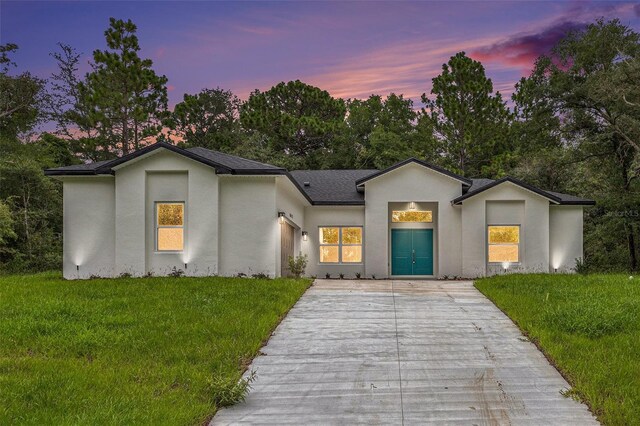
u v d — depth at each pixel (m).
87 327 8.48
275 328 9.12
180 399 5.56
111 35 32.41
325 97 40.09
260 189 15.60
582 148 25.84
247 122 37.47
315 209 20.95
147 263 15.36
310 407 5.62
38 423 4.80
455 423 5.15
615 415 5.08
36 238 25.98
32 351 7.33
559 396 5.87
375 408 5.57
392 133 37.53
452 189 20.19
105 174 15.49
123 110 33.34
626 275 15.65
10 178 26.12
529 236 18.91
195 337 7.97
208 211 15.31
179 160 15.37
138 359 6.96
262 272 15.47
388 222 20.95
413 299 12.04
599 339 7.74
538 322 8.88
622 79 21.86
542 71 26.27
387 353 7.64
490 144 33.91
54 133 37.25
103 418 4.88
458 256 19.95
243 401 5.80
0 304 10.19
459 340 8.32
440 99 34.53
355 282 15.73
